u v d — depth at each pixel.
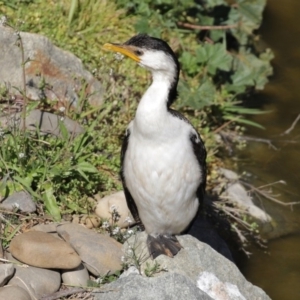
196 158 8.92
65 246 8.58
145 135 8.65
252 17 14.18
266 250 11.30
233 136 13.07
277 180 12.50
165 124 8.61
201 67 13.04
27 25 11.73
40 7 12.23
